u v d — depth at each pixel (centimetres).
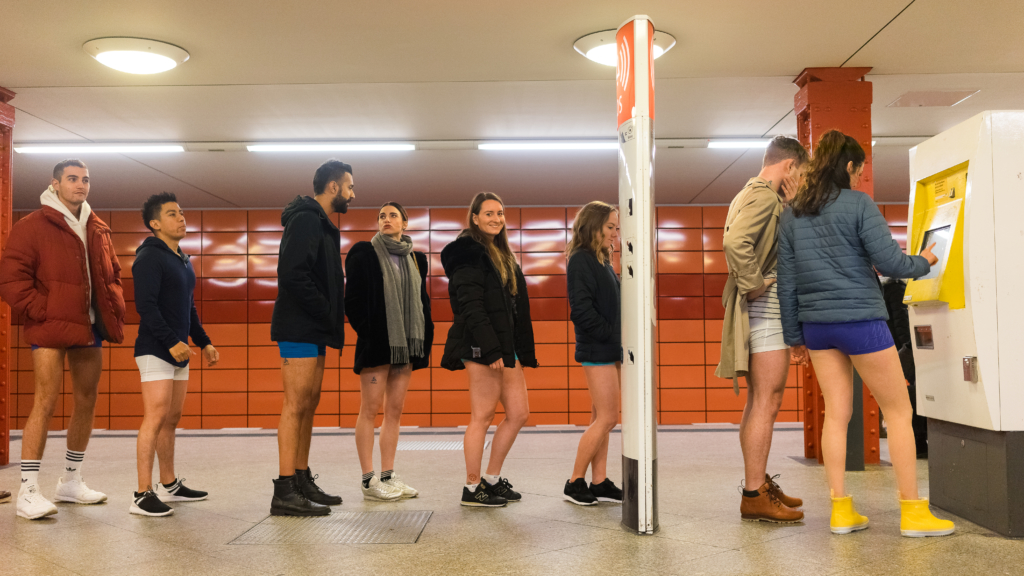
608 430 359
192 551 281
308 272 342
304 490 366
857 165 289
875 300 278
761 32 443
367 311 387
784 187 323
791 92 551
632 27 296
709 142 679
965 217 292
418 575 246
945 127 639
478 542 289
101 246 386
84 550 284
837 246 281
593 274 347
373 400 390
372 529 314
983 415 287
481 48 462
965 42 459
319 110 577
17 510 347
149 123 602
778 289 299
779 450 583
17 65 476
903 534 285
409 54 470
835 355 291
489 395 363
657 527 299
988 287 287
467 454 364
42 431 356
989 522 292
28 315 362
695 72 509
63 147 660
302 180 794
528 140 665
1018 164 289
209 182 800
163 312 373
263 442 697
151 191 841
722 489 403
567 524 318
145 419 360
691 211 931
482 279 351
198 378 912
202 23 420
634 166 295
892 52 475
